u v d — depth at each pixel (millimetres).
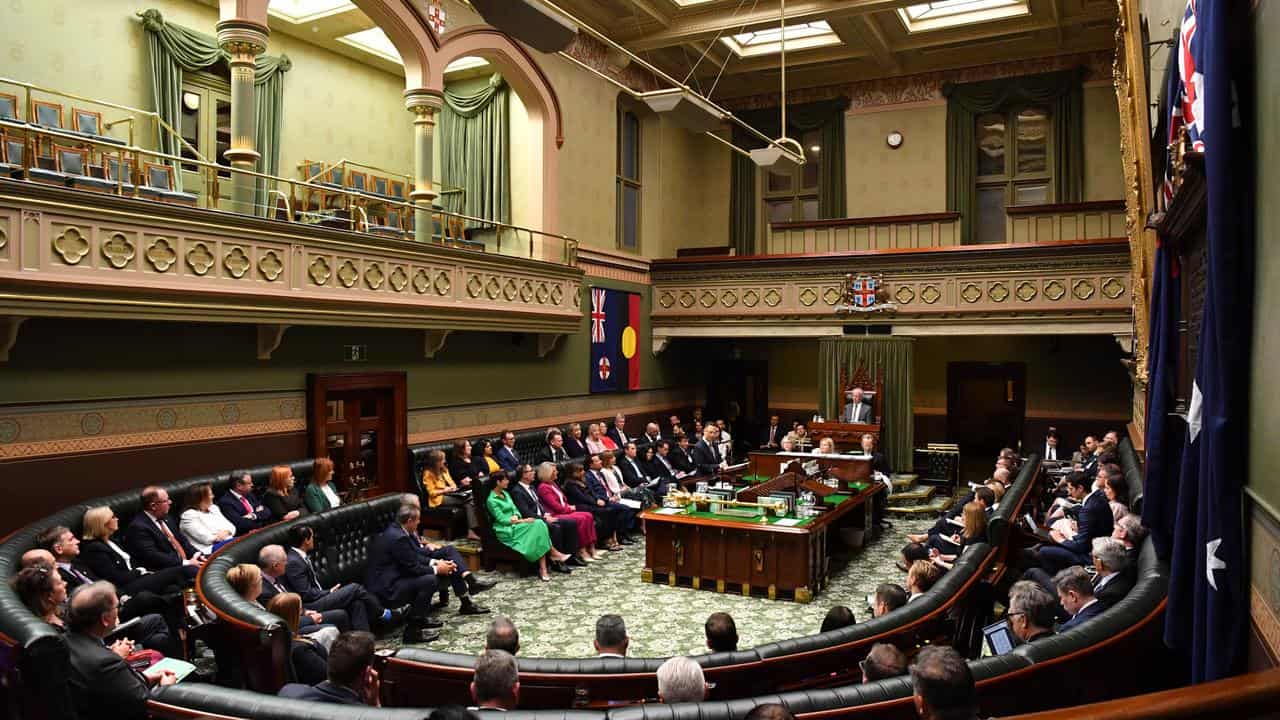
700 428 17234
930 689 2629
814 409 20141
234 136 9617
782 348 20469
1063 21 15406
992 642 5008
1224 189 3254
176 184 9453
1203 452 3689
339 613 6965
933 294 15531
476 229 13047
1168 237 5730
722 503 10141
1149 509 5578
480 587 9320
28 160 7594
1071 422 17891
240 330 9938
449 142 15602
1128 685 4465
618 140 17141
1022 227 15062
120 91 11852
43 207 7207
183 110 12742
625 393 17281
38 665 3639
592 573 10344
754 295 17000
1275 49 2885
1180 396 5695
